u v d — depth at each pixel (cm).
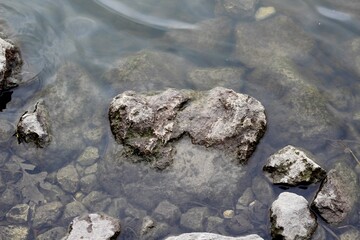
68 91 376
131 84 378
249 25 397
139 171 354
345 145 364
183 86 378
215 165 355
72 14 400
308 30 396
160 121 359
